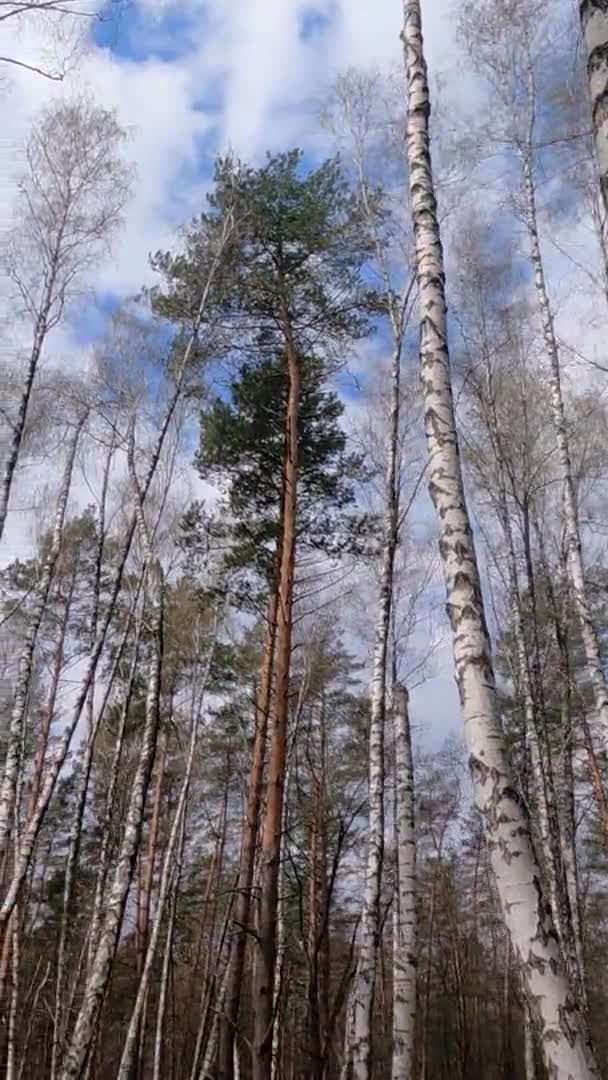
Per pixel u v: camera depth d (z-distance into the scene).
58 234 13.00
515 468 14.16
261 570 15.05
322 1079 10.66
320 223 13.27
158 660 10.23
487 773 4.79
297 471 13.64
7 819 10.74
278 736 10.71
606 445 14.25
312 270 13.84
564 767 14.43
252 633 19.56
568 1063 4.00
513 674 15.99
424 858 30.48
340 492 14.83
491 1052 30.80
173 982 21.42
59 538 12.89
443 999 30.64
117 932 8.70
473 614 5.25
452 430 5.88
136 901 17.95
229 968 11.55
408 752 11.55
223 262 13.39
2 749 16.22
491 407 14.05
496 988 29.83
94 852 22.17
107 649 17.80
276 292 13.55
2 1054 13.04
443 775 27.25
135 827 9.16
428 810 28.12
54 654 17.20
